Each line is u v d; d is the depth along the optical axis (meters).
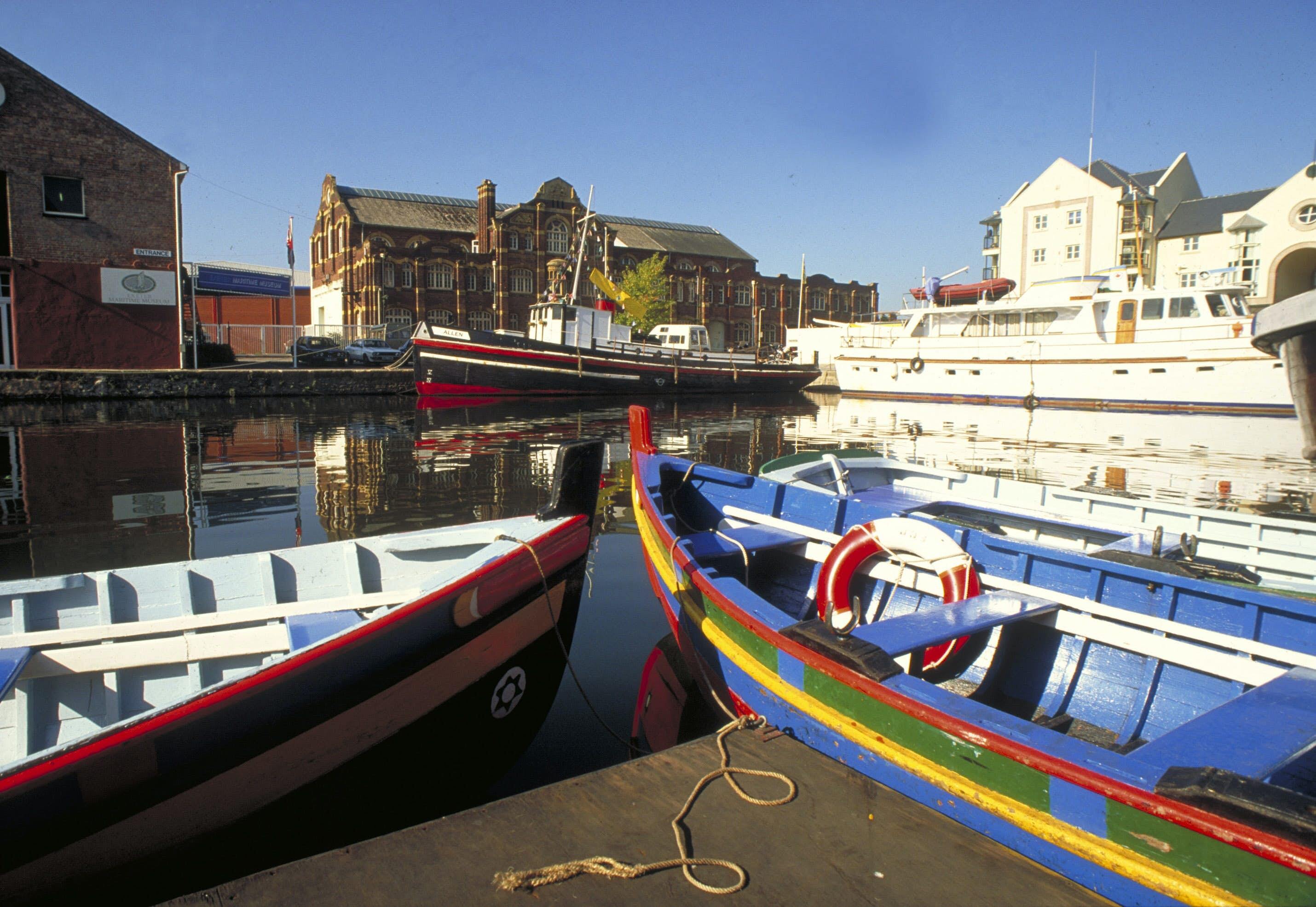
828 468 8.66
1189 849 2.66
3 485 12.30
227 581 4.72
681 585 5.47
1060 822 3.02
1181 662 4.07
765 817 3.54
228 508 10.77
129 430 19.47
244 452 16.17
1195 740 3.05
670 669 5.91
